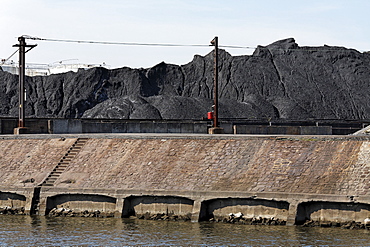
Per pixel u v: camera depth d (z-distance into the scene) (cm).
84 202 4825
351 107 13400
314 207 4231
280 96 13188
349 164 4388
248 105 12144
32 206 4897
